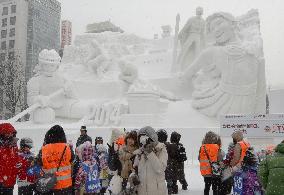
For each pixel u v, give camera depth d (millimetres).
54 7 79688
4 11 68062
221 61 25141
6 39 67375
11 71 47781
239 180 7414
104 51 31641
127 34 34656
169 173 10727
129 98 25250
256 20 27484
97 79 30734
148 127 6051
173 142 10938
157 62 31438
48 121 26594
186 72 27406
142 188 5910
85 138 12688
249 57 24156
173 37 33312
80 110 27438
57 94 27734
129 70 28094
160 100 26250
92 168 7945
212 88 25344
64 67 33469
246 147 7539
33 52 70562
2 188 6754
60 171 6203
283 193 5031
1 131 6715
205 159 9055
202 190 11711
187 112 25422
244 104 24047
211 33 27547
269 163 5254
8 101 51125
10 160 6746
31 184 7582
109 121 25375
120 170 7191
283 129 14781
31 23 70000
